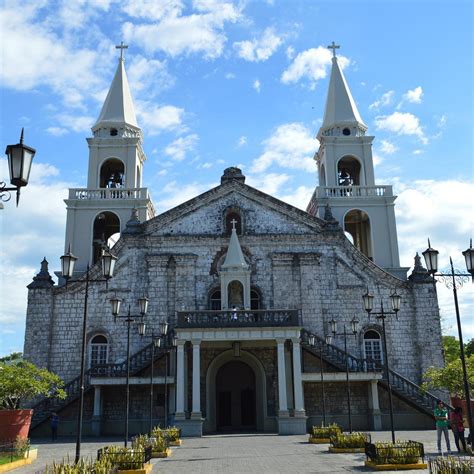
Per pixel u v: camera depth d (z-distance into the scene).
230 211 40.94
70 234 42.84
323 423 31.20
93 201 43.78
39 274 38.53
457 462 15.16
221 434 32.88
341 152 47.22
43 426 33.88
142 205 43.94
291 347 35.12
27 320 37.53
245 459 20.36
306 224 40.66
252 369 37.75
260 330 33.16
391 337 38.38
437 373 29.36
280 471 17.02
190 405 34.50
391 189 45.00
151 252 39.72
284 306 38.88
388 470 17.03
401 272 42.84
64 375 37.03
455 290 19.25
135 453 17.38
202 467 18.28
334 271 39.66
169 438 24.86
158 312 38.38
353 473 16.53
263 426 35.47
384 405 35.56
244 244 40.09
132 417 35.22
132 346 37.59
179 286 38.94
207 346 35.94
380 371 34.84
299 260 39.72
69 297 38.41
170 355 35.56
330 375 34.31
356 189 45.25
